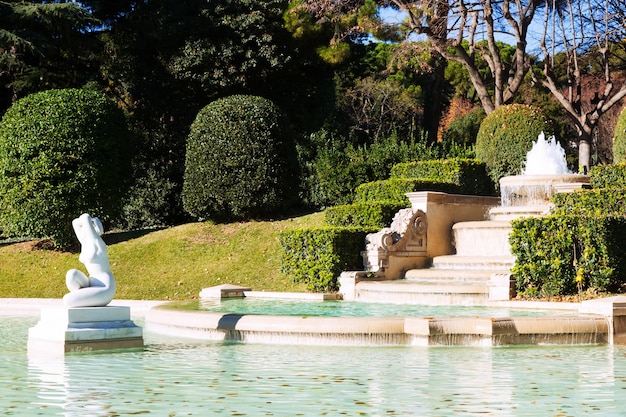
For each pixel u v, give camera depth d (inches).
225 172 770.8
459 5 923.4
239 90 1028.5
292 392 225.8
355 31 1113.4
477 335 335.0
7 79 1024.2
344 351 322.3
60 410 204.1
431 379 247.6
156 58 1020.5
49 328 334.0
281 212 795.4
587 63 1251.2
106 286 343.6
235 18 994.7
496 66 937.5
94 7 1016.9
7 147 763.4
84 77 1077.8
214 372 267.0
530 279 465.4
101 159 776.3
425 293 487.5
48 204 757.3
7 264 761.6
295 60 1060.5
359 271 548.7
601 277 452.1
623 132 724.0
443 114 1551.4
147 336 394.9
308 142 999.0
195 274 690.8
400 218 581.3
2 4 918.4
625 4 1018.1
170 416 195.0
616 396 217.9
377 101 1183.6
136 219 943.0
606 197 533.3
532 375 255.3
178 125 1007.6
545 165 685.3
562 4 1028.5
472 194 709.3
